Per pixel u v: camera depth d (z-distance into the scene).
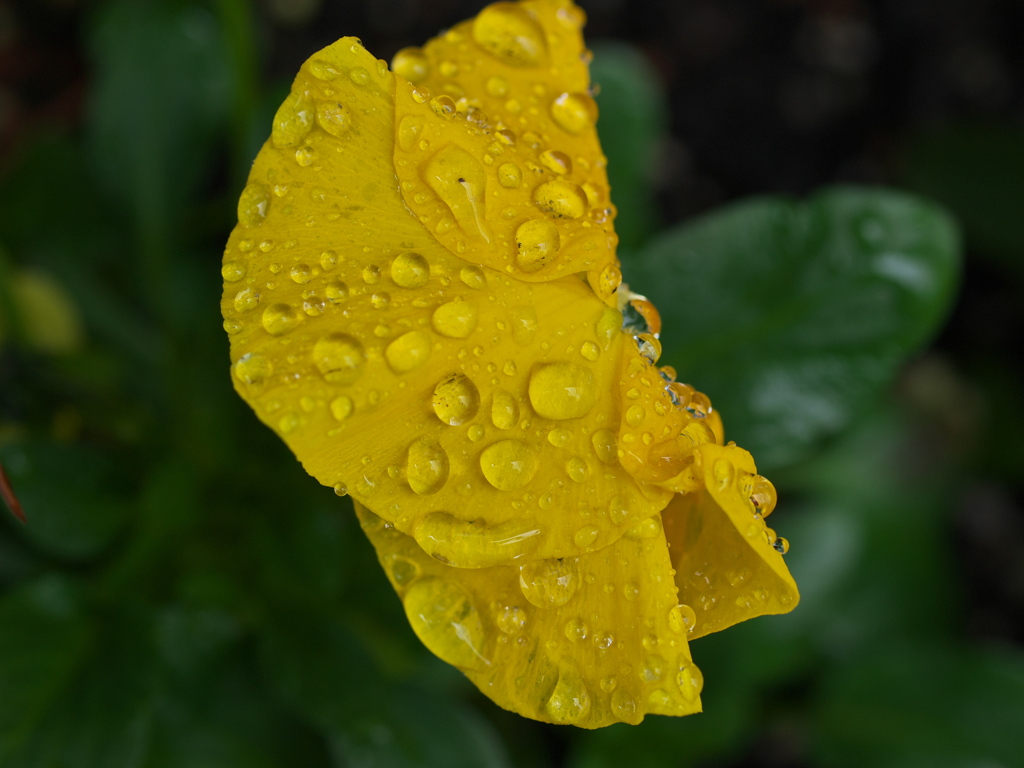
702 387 0.19
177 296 0.24
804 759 0.27
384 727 0.19
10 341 0.20
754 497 0.13
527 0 0.15
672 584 0.13
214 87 0.25
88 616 0.19
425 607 0.13
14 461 0.19
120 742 0.18
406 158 0.13
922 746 0.24
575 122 0.14
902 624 0.27
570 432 0.13
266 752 0.19
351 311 0.13
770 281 0.19
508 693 0.13
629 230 0.22
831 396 0.19
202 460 0.21
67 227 0.24
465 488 0.13
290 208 0.13
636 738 0.23
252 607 0.20
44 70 0.30
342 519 0.21
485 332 0.13
